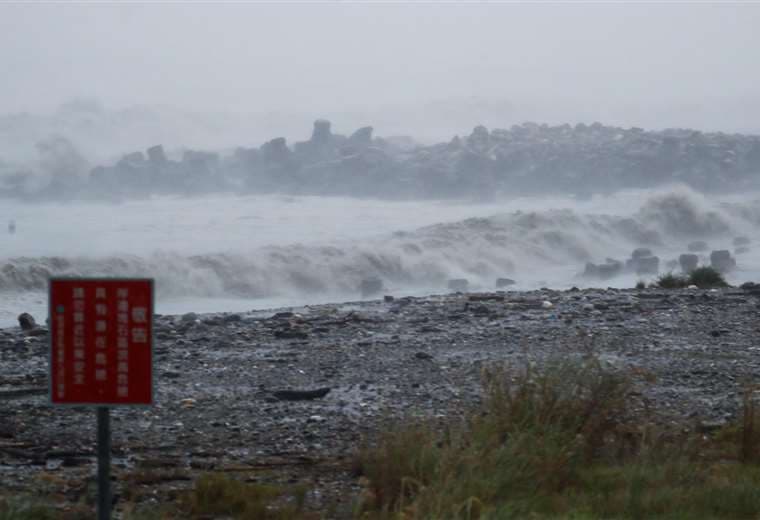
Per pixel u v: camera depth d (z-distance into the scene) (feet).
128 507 72.38
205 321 195.72
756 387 123.54
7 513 69.82
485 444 78.89
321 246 559.38
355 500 76.33
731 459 92.43
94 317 51.19
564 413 89.25
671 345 161.38
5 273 410.72
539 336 171.42
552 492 78.43
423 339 170.09
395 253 573.33
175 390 129.70
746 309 204.54
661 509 75.05
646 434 92.17
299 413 115.75
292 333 175.32
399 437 82.23
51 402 51.26
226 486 79.36
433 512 65.46
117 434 106.01
